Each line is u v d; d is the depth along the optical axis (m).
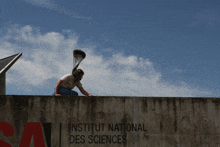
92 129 4.89
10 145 4.73
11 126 4.80
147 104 5.05
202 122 5.05
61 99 4.97
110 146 4.83
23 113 4.87
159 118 5.00
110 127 4.91
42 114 4.89
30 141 4.78
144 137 4.91
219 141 4.99
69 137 4.84
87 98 5.01
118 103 5.02
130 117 4.98
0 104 4.87
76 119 4.91
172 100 5.10
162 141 4.91
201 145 4.95
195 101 5.13
